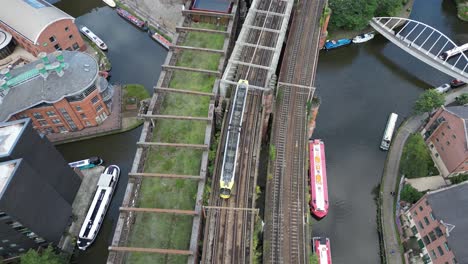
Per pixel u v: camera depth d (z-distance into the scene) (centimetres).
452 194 5616
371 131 7981
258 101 6662
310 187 6775
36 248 5869
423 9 10669
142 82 8750
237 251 5088
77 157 7569
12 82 6975
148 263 5094
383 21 9750
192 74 7288
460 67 9069
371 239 6575
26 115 6906
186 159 6134
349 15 9012
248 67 7144
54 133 7594
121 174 7281
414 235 6191
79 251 6350
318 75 9125
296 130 6756
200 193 5359
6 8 8612
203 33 8031
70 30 8750
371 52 9569
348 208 6919
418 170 6681
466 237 5175
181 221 5475
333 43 9388
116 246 4953
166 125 6556
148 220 5484
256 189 5822
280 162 6384
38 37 8150
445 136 6806
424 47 9569
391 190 6981
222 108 6800
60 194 6331
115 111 7988
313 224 6675
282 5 8481
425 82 8894
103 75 8631
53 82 6925
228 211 5428
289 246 5528
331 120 8162
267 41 7669
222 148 6075
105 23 10156
